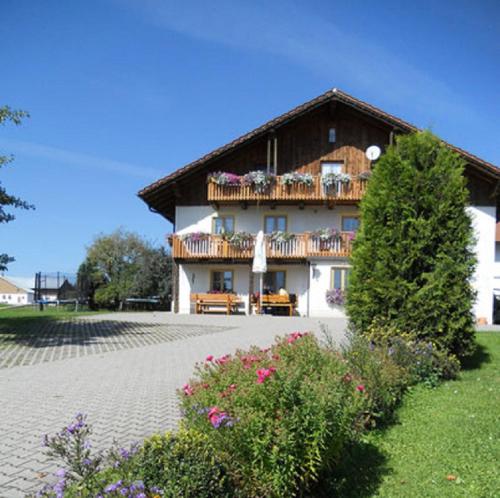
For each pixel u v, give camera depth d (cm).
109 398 630
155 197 2286
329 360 439
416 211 809
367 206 848
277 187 2109
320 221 2216
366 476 401
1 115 1304
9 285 5688
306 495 356
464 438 475
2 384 707
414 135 854
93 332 1358
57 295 3250
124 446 448
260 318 1836
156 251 3434
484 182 1995
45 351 1020
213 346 1086
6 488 353
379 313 806
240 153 2245
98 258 3834
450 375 742
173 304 2241
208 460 263
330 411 341
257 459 310
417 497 362
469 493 364
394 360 684
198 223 2242
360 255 835
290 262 2138
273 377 342
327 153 2217
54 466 394
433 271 792
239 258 2128
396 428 521
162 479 242
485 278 1962
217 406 328
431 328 772
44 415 547
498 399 612
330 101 2138
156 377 765
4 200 1367
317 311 2102
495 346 1007
